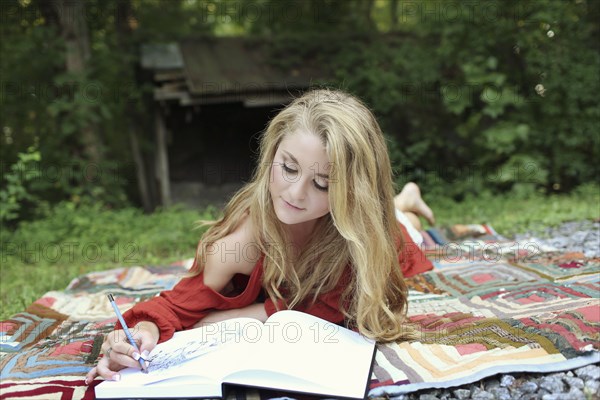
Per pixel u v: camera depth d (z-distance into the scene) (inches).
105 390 70.4
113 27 353.7
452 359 79.9
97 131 314.5
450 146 317.4
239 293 95.0
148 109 374.9
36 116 307.7
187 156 388.8
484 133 286.8
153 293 124.7
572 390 70.9
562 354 79.1
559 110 280.1
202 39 367.6
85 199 272.7
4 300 130.3
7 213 207.0
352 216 80.8
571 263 128.0
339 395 69.9
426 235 161.0
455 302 107.6
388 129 320.5
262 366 71.9
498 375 76.7
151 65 331.6
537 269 124.3
